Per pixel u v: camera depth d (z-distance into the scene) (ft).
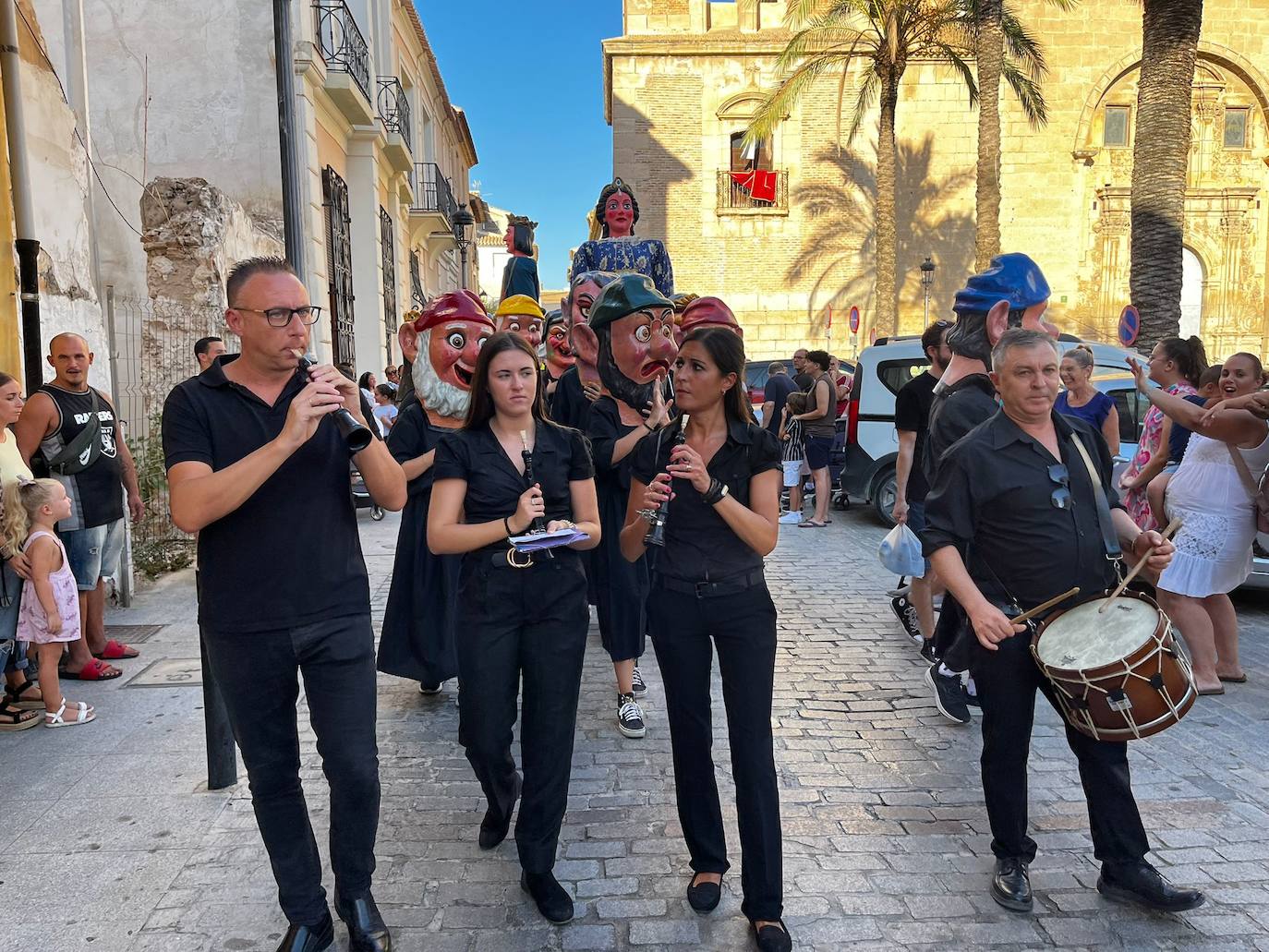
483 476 9.89
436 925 9.51
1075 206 85.56
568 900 9.61
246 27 41.16
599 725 15.01
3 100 19.22
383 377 56.34
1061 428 9.89
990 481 9.55
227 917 9.61
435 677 15.47
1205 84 85.56
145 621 21.13
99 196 41.16
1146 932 9.34
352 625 8.82
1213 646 16.10
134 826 11.51
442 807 12.14
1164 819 11.60
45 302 21.33
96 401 17.62
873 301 86.53
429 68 84.28
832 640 19.71
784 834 11.34
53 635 14.60
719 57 84.64
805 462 35.63
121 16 41.19
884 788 12.64
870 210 85.87
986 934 9.34
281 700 8.67
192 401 8.46
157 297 30.35
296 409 8.02
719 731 14.55
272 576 8.42
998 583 9.86
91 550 17.40
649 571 15.11
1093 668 8.77
